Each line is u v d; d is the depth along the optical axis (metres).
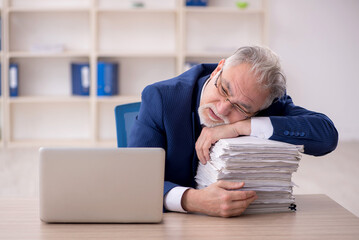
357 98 6.20
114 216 1.43
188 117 1.74
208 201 1.52
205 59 5.96
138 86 5.93
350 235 1.38
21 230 1.38
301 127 1.71
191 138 1.74
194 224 1.46
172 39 5.92
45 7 5.70
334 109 6.20
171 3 5.83
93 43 5.56
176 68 5.80
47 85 5.85
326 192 4.04
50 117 5.94
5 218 1.48
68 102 5.94
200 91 1.76
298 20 6.05
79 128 5.99
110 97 5.58
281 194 1.58
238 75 1.60
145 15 5.87
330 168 4.87
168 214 1.55
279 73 1.62
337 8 6.07
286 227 1.44
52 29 5.80
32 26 5.77
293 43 6.08
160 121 1.72
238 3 5.68
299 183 4.31
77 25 5.82
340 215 1.56
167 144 1.74
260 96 1.61
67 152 1.41
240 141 1.56
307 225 1.46
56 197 1.42
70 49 5.83
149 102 1.75
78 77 5.64
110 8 5.50
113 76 5.62
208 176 1.64
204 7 5.61
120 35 5.88
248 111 1.66
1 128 5.82
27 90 5.84
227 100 1.64
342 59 6.14
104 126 5.96
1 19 5.48
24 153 5.33
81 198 1.42
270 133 1.67
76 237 1.33
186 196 1.56
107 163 1.41
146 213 1.44
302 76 6.13
